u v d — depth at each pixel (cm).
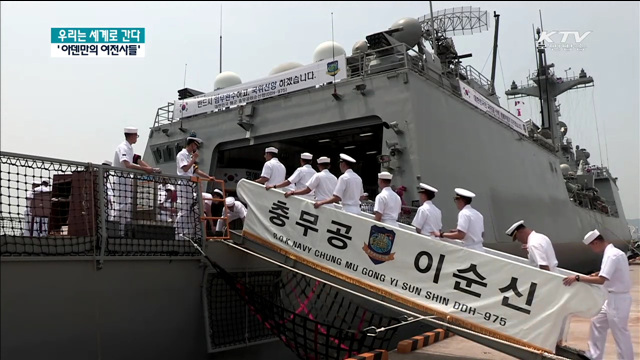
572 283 499
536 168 1603
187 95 1425
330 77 1103
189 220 595
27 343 429
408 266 571
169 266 550
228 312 607
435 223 670
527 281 518
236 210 782
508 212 1288
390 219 664
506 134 1416
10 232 438
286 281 682
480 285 536
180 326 554
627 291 579
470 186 1121
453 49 1434
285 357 683
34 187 461
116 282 500
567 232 1759
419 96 1009
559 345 531
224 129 1237
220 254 608
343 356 700
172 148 1322
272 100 1180
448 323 539
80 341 466
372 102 1031
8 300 420
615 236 2575
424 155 966
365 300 758
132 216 545
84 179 500
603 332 604
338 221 613
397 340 844
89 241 484
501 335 516
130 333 506
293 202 645
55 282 452
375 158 1486
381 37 1092
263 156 1369
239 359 615
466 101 1220
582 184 2405
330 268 606
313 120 1102
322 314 706
